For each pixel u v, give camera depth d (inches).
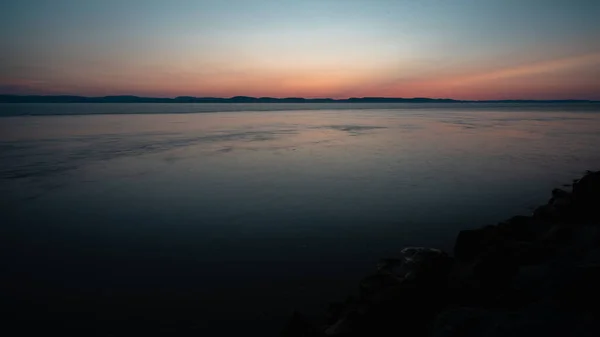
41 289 262.7
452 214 407.8
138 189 533.6
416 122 2151.8
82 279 276.2
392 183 557.9
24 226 385.7
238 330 213.6
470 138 1206.3
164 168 695.1
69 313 233.5
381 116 3065.9
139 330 215.3
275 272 281.3
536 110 4434.1
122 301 246.4
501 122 2075.5
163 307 238.4
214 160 783.1
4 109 4192.9
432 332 160.4
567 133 1352.1
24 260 308.0
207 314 230.1
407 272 235.5
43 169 679.7
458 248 256.2
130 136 1279.5
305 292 252.8
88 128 1606.8
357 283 262.7
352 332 181.2
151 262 302.2
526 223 291.4
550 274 174.6
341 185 548.7
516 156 811.4
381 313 187.3
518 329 142.3
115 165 724.0
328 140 1175.0
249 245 332.2
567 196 356.2
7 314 232.8
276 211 426.3
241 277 275.1
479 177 595.2
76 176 622.8
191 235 357.4
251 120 2421.3
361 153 879.1
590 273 157.2
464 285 199.6
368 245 327.3
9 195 500.7
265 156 838.5
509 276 194.5
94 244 339.6
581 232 229.0
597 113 3321.9
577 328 135.0
